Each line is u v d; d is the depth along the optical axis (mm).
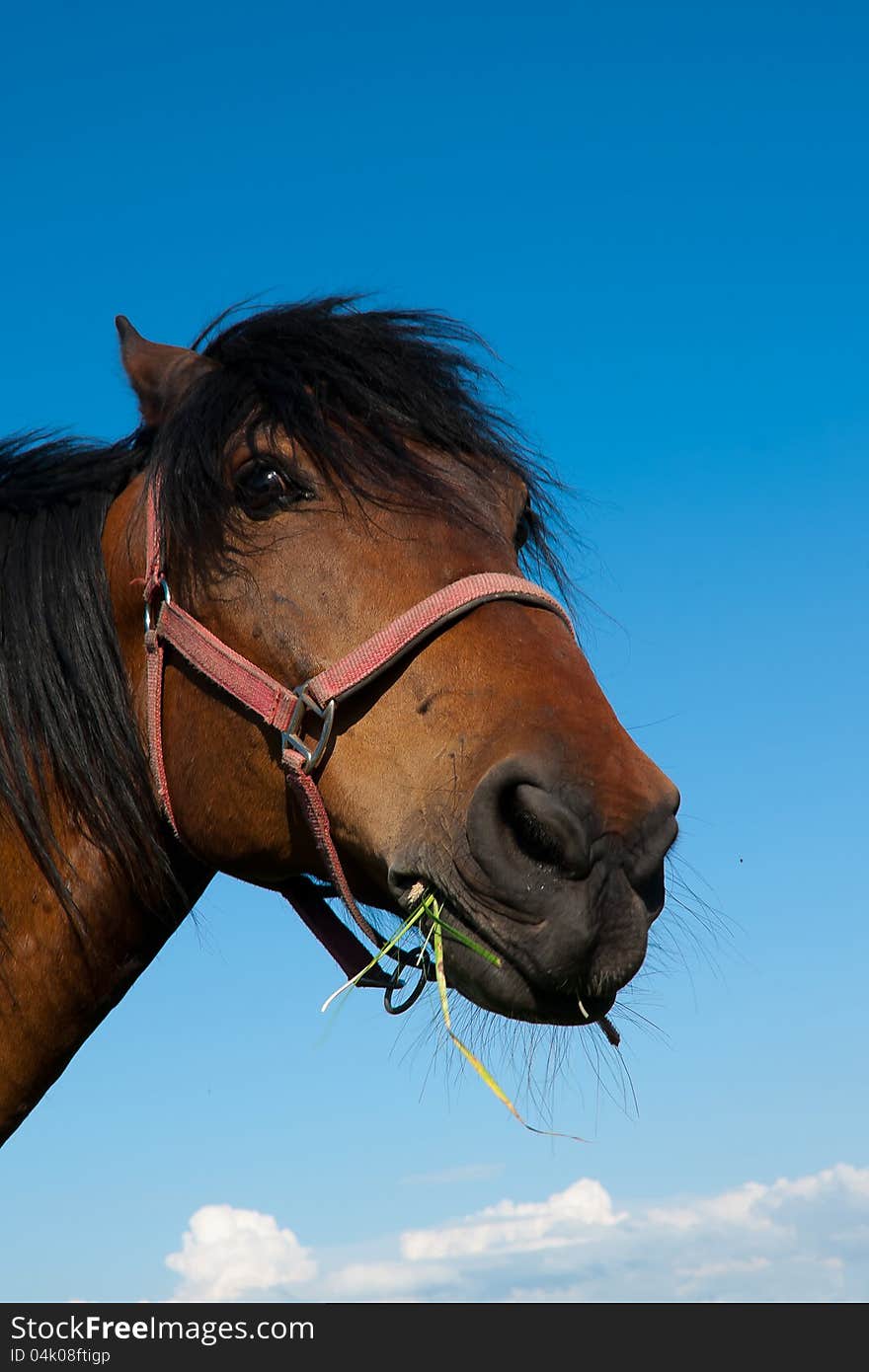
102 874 2393
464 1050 1996
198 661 2314
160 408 2607
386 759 2119
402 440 2359
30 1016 2330
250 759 2283
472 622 2152
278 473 2299
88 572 2484
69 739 2393
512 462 2566
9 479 2631
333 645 2186
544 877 1926
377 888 2291
